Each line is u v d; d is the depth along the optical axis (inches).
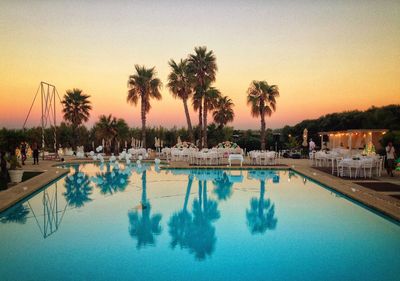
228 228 252.5
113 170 653.9
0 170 442.9
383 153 708.7
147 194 393.7
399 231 243.4
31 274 167.9
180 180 513.0
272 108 1064.8
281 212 303.1
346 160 502.6
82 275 166.6
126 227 254.5
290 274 167.9
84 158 938.1
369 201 316.5
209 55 987.9
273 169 652.1
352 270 173.2
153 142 1305.4
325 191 413.7
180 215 293.3
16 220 276.2
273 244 214.5
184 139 1309.1
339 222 267.6
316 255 195.0
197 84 989.8
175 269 173.9
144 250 203.5
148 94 1104.2
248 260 187.3
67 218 282.0
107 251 201.5
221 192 407.5
